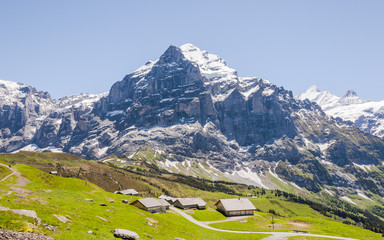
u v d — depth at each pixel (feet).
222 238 278.46
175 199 538.88
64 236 137.69
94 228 169.78
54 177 445.37
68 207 198.49
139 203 376.07
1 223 125.80
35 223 139.85
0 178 382.01
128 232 172.55
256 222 404.98
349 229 391.86
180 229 252.62
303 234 322.55
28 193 275.39
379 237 349.61
